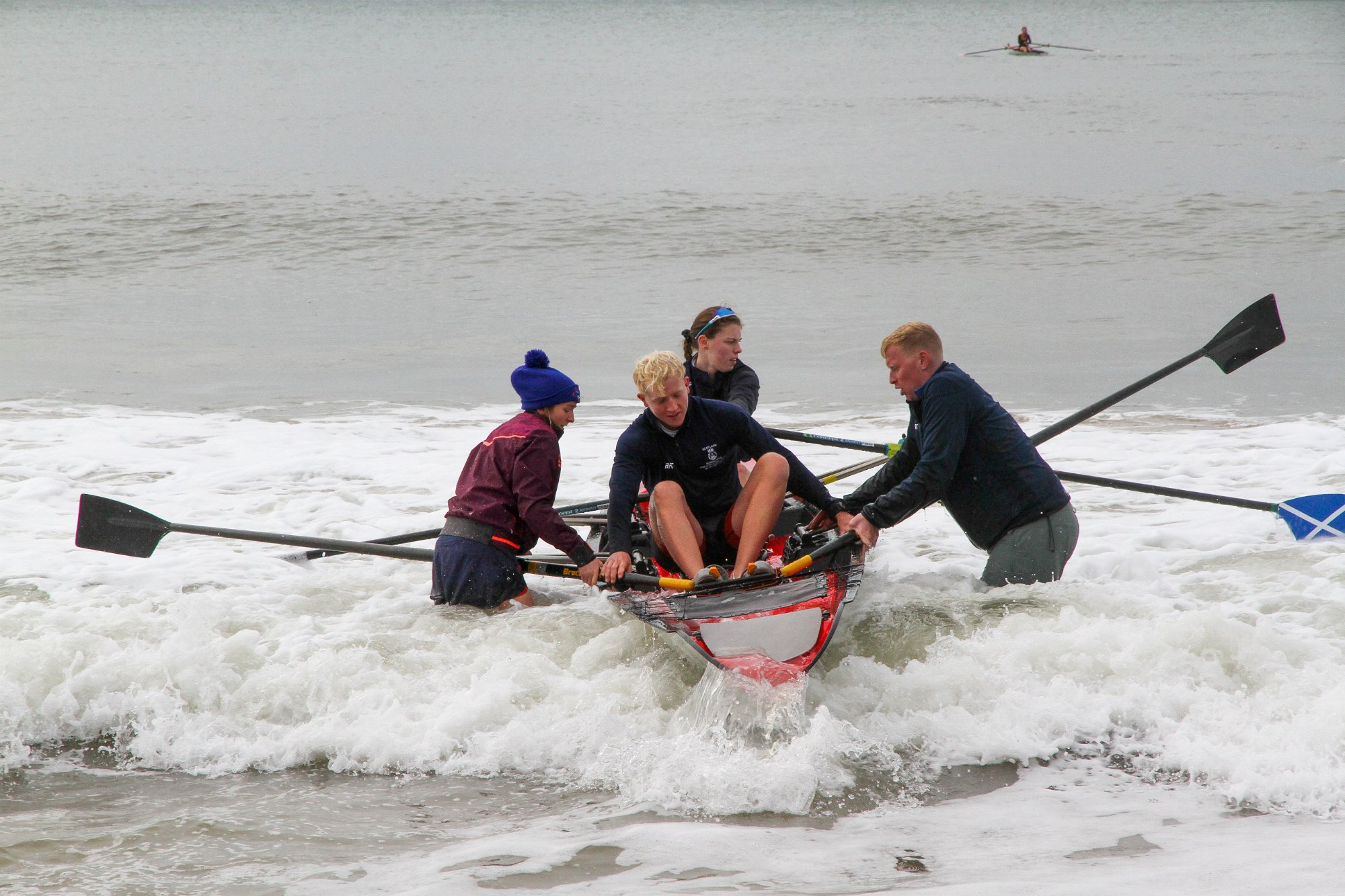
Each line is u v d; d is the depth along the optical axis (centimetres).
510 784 1048
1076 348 3409
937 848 902
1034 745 1080
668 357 1325
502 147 9762
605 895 833
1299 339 3428
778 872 865
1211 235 5628
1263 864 849
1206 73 16088
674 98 13962
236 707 1187
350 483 2162
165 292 4703
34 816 991
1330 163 7881
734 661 1152
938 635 1298
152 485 2138
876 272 4944
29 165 8738
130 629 1348
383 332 3878
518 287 4747
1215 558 1614
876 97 13638
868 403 2798
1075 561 1602
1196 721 1101
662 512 1338
